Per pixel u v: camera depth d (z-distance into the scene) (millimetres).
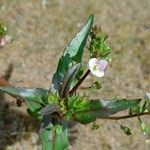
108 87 238
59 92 178
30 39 245
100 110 169
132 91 239
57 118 179
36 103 177
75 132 223
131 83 242
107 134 225
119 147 223
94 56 172
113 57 247
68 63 183
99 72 169
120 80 242
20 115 222
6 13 249
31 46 243
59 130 177
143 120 231
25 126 220
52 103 170
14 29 245
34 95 177
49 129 180
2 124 219
